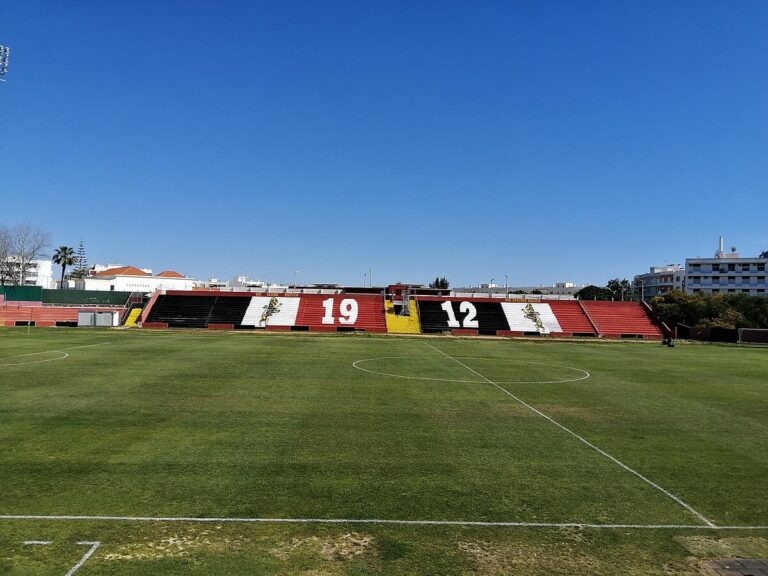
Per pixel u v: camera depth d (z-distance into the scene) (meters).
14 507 9.62
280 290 107.81
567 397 21.98
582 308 75.56
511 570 7.77
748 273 115.31
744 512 10.15
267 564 7.75
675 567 8.00
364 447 13.92
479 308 74.56
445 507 10.04
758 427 17.27
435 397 21.30
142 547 8.20
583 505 10.32
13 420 16.27
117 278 122.00
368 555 8.11
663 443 15.04
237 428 15.65
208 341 45.56
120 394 20.58
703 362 37.31
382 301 75.62
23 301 77.12
